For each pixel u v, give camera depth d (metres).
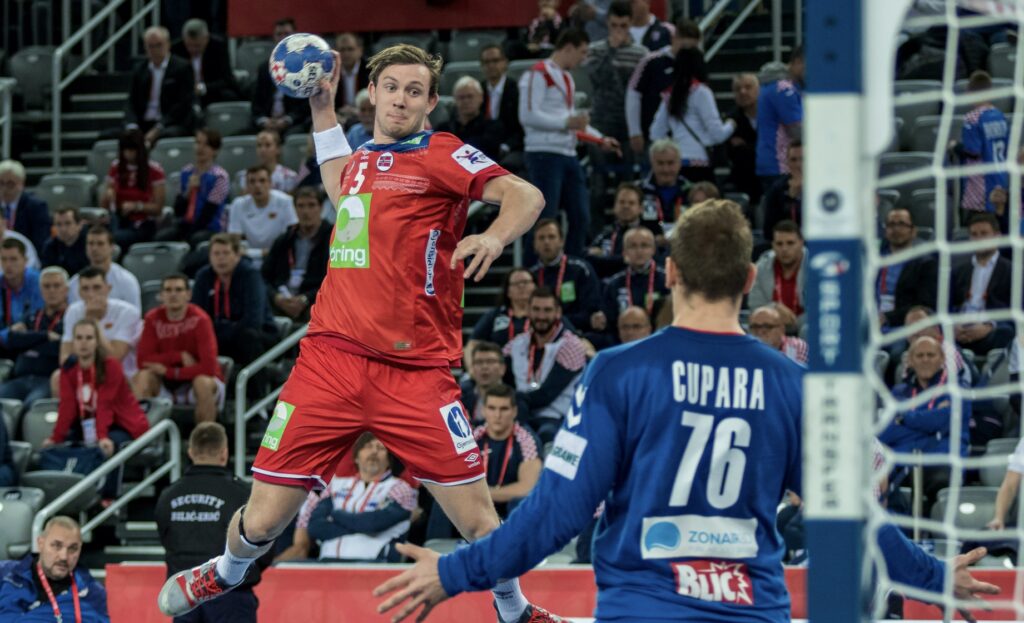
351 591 28.05
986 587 12.49
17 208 45.25
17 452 35.78
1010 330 34.69
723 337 12.27
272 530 17.03
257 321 39.38
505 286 36.41
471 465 16.88
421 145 16.59
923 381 30.33
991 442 30.88
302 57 17.94
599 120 45.84
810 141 9.91
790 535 28.42
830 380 9.93
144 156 46.66
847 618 9.87
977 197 39.00
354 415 16.77
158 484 38.22
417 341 16.69
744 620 11.95
